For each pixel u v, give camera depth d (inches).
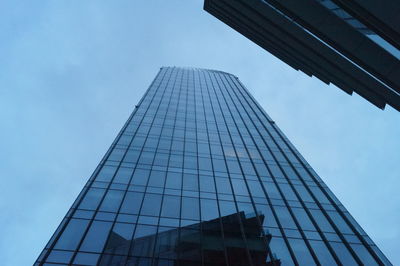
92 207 761.6
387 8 581.6
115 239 677.3
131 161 993.5
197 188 904.3
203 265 658.2
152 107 1530.5
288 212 861.2
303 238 770.8
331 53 908.6
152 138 1179.3
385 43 685.9
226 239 734.5
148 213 769.6
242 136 1336.1
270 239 754.2
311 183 1030.4
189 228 748.0
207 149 1159.6
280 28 969.5
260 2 921.5
